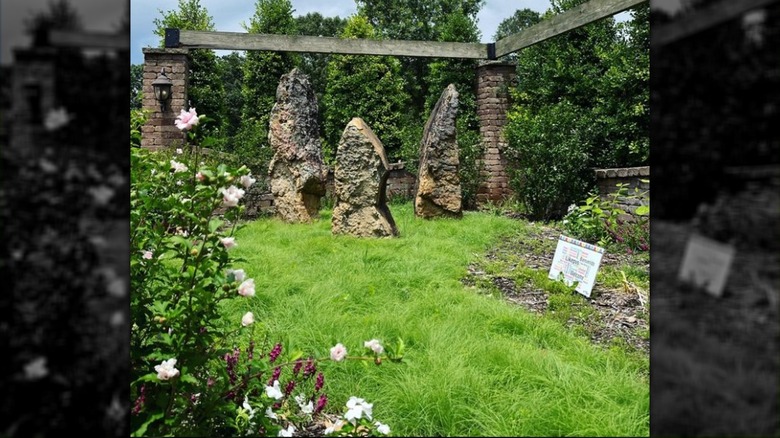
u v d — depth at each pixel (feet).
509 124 32.68
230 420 6.18
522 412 7.23
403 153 37.45
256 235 21.76
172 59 32.07
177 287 5.90
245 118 48.06
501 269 17.25
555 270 15.96
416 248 18.72
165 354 5.80
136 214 6.41
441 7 70.23
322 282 13.93
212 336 6.43
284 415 7.45
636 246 20.59
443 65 40.27
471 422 7.25
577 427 6.86
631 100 27.63
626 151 28.48
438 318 11.47
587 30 32.14
